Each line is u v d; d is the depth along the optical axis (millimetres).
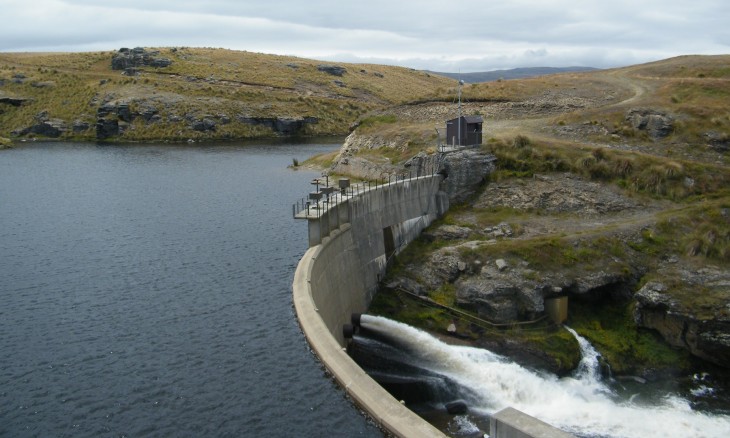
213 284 51781
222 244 65000
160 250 62469
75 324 43500
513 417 22125
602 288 56219
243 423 30000
